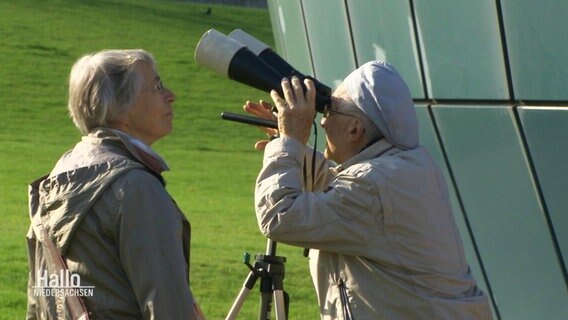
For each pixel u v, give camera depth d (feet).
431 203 20.38
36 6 268.41
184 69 231.91
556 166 34.78
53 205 19.35
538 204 36.09
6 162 148.66
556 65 33.78
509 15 35.37
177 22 277.23
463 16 37.96
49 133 177.99
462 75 38.78
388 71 20.95
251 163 168.14
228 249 94.73
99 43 244.01
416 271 20.10
